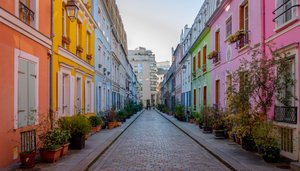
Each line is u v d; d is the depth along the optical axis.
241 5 14.39
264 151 9.20
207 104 22.17
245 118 10.51
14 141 8.53
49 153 9.11
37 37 10.12
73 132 11.76
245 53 13.54
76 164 8.95
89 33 19.42
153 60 127.25
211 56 19.55
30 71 9.63
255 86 9.98
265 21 11.38
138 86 101.69
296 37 9.06
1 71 7.81
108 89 28.52
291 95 9.04
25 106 9.23
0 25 7.75
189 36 32.59
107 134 17.56
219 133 15.29
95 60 21.31
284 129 9.62
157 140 15.57
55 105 12.19
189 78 31.88
